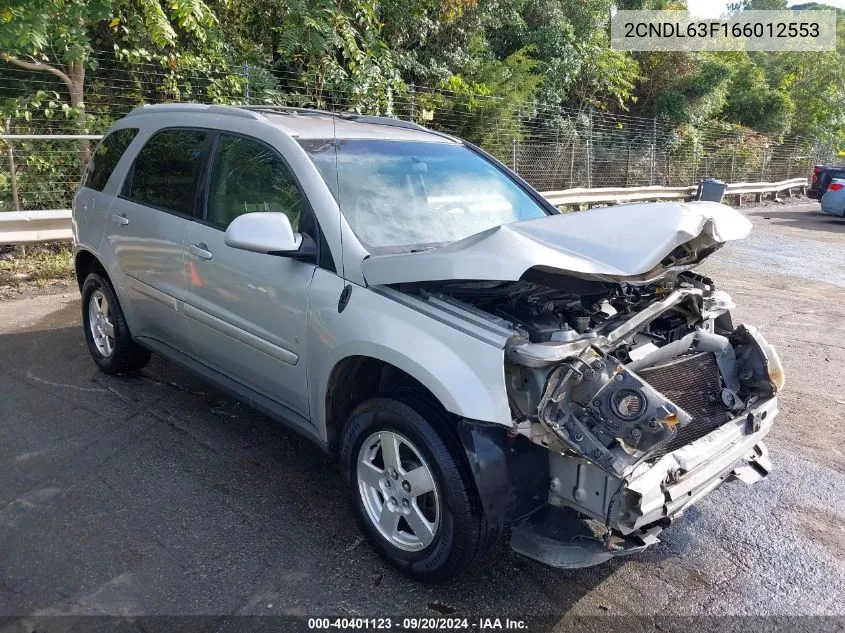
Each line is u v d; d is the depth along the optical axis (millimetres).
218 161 3896
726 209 3055
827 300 8492
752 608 2949
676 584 3090
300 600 2842
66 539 3131
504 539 3352
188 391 4820
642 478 2521
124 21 9359
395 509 2990
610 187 17812
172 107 4488
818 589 3090
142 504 3443
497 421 2586
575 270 2504
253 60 11508
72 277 7797
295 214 3373
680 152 21078
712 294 3445
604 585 3061
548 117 17188
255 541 3205
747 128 26859
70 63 8922
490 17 15602
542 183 15758
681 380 3086
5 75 9320
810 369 5992
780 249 12211
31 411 4398
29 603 2723
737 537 3469
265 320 3449
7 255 8125
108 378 4973
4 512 3312
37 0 7793
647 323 2961
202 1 9656
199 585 2889
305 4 11094
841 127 33250
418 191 3705
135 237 4336
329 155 3545
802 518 3662
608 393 2525
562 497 2693
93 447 3980
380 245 3244
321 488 3688
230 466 3855
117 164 4699
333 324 3084
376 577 3012
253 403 3744
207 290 3791
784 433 4723
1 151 8648
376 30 12359
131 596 2797
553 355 2527
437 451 2727
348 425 3139
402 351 2791
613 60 19422
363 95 11492
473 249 2691
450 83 14102
